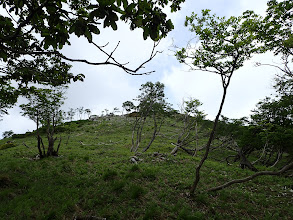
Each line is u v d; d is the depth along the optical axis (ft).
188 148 79.00
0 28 9.31
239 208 20.89
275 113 57.00
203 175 31.99
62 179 26.55
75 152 53.52
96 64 7.88
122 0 6.24
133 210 19.20
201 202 21.67
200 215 18.47
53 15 8.22
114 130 131.54
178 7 10.13
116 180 26.27
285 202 22.58
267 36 24.43
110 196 21.61
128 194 22.13
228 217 18.88
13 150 61.77
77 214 18.04
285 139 48.16
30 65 19.48
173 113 79.66
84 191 22.67
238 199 23.04
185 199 22.15
